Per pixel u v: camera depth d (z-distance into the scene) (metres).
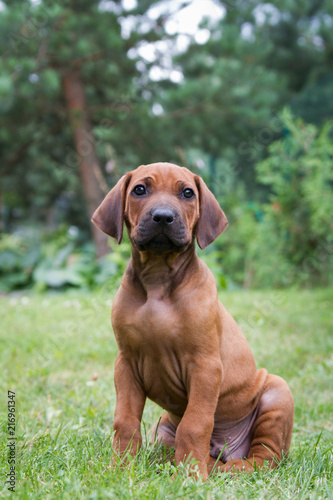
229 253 12.83
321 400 4.47
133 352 2.87
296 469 2.79
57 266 11.93
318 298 9.48
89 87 14.55
